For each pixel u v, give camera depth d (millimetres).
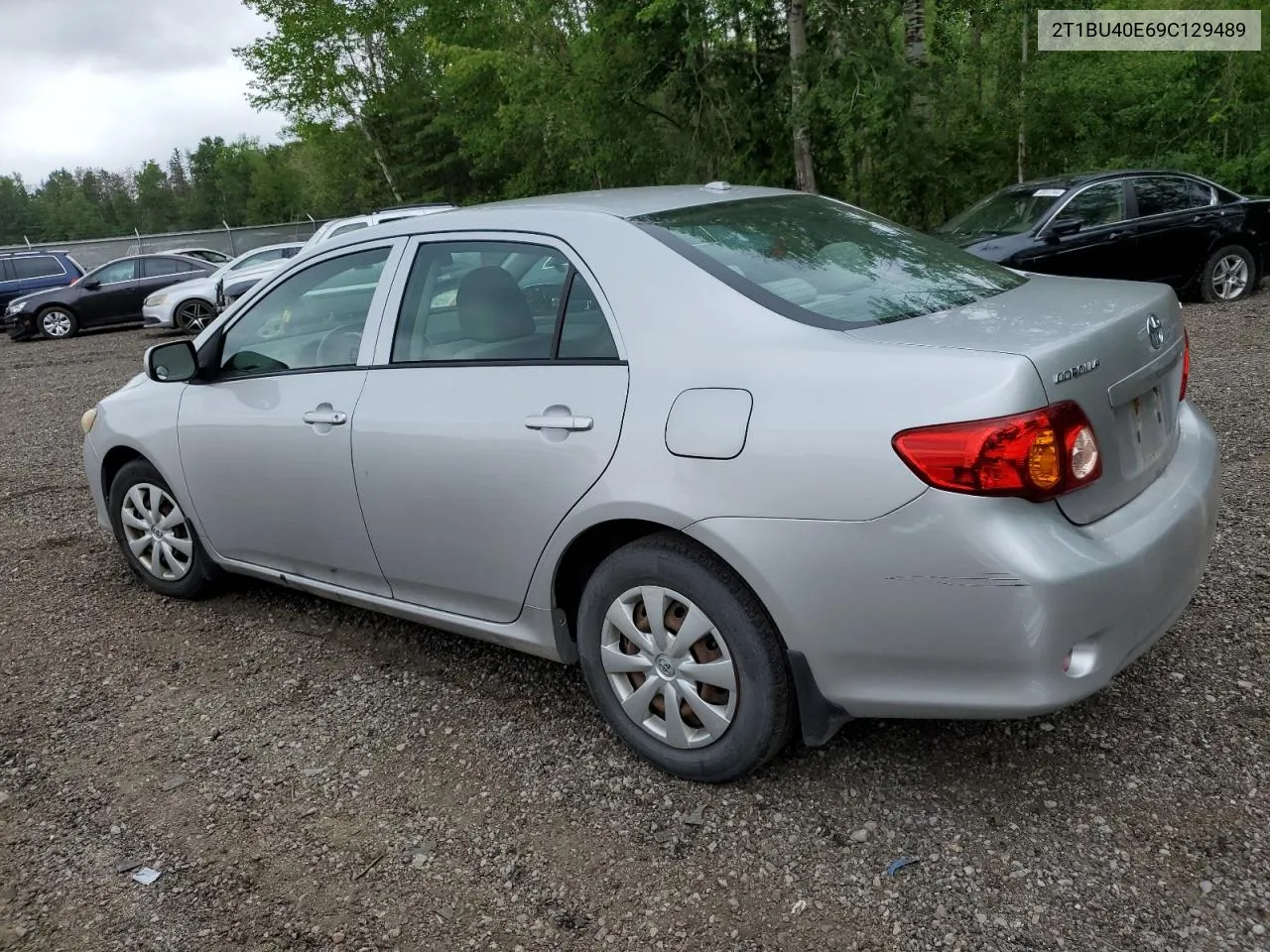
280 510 3789
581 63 17469
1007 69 15547
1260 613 3568
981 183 15992
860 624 2441
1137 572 2426
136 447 4348
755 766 2760
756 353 2582
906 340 2475
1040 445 2262
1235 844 2453
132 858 2779
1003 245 9586
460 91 24531
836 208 3537
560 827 2770
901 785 2805
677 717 2838
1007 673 2332
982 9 15297
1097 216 9883
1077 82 15156
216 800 3027
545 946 2340
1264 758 2768
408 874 2627
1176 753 2826
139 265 20125
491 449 3012
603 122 17844
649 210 3143
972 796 2729
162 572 4586
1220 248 10477
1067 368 2350
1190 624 3541
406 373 3330
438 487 3180
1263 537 4219
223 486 3996
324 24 29766
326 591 3854
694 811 2781
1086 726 2994
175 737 3426
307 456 3582
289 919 2492
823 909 2377
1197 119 16516
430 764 3137
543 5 18344
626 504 2709
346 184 36000
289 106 31266
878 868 2496
